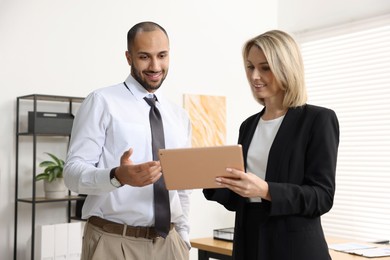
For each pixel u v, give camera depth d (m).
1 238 3.92
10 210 3.97
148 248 2.01
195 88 5.18
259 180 1.64
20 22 4.06
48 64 4.19
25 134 3.85
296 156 1.73
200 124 5.15
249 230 1.79
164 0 4.96
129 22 4.69
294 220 1.69
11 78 4.00
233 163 1.62
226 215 5.36
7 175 3.96
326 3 5.36
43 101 4.15
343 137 5.57
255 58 1.80
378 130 5.22
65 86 4.27
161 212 2.02
